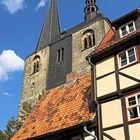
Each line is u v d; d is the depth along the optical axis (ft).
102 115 51.88
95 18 176.55
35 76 182.60
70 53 171.42
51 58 182.09
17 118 100.73
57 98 71.87
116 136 47.75
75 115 58.49
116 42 55.77
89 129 52.70
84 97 62.85
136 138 44.96
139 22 58.70
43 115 68.13
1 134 90.99
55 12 226.17
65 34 193.77
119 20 61.87
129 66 51.83
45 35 207.92
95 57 59.11
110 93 52.37
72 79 75.31
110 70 55.06
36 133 62.18
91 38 167.94
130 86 49.78
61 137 56.13
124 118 48.01
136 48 52.70
